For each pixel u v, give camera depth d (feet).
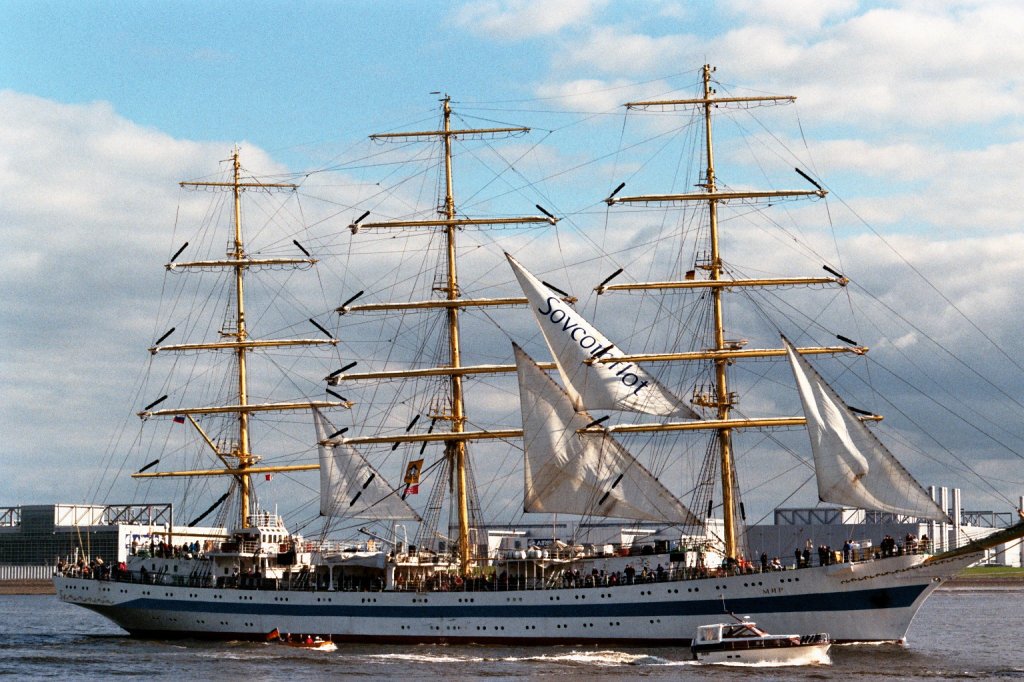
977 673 337.52
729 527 432.66
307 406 508.12
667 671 343.67
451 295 478.18
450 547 460.96
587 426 440.45
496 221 477.77
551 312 452.35
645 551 409.08
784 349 439.63
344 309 475.72
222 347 515.50
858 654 368.27
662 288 449.06
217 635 443.73
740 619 374.43
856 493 383.04
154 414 514.27
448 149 485.56
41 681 343.46
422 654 390.83
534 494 442.91
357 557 432.25
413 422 470.39
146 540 492.95
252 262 521.24
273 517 469.16
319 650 407.64
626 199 450.71
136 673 357.20
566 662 363.76
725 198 451.94
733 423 433.07
